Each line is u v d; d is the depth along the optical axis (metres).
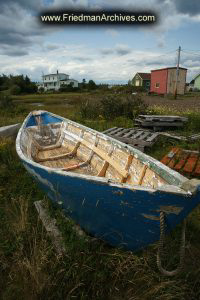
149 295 2.41
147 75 47.31
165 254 2.87
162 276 2.60
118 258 2.70
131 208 2.33
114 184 2.30
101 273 2.62
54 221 3.36
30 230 3.36
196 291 2.52
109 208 2.49
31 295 2.43
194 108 14.18
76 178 2.55
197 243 3.21
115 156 3.92
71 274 2.61
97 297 2.45
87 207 2.72
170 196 2.04
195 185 2.03
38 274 2.51
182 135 7.55
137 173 3.22
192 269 2.77
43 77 73.62
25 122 6.17
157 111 10.81
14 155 5.95
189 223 3.57
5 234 3.27
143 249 2.84
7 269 2.80
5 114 13.34
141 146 6.32
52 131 6.59
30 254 2.81
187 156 5.65
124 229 2.64
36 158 5.06
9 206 3.98
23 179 4.84
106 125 9.22
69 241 2.91
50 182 3.00
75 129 5.73
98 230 2.97
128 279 2.60
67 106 18.64
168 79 34.84
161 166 2.74
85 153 4.99
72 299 2.42
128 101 10.88
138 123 9.22
